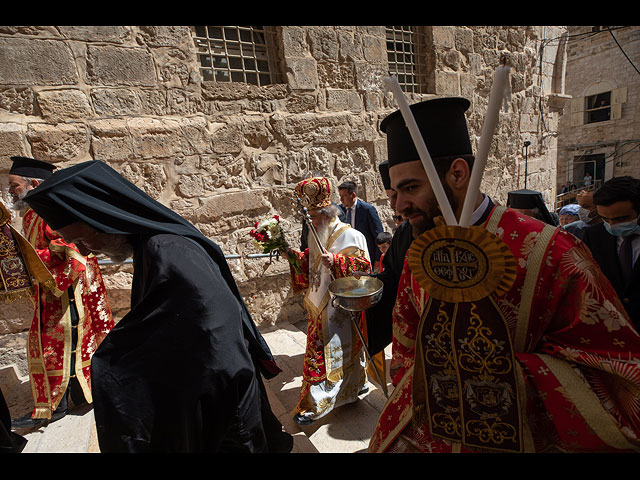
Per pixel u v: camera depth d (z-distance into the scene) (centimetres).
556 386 85
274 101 398
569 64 1950
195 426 113
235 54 387
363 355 261
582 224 310
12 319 310
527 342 92
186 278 110
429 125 94
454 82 518
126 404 107
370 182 466
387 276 187
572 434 85
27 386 298
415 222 102
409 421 110
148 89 340
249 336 148
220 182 376
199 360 110
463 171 95
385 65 461
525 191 261
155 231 125
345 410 257
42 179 262
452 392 95
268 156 398
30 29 295
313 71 415
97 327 272
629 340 82
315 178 246
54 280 240
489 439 91
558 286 88
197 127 359
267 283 411
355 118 445
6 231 231
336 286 178
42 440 233
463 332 89
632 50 1714
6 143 290
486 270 81
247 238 395
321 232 246
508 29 570
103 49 320
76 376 257
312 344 239
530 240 92
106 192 125
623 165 1806
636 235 195
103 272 334
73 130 312
